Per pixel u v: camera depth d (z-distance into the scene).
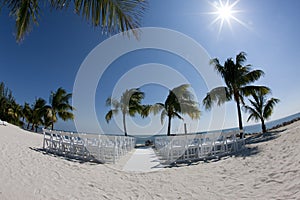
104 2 3.16
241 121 13.46
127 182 4.92
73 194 3.84
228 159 6.67
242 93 14.57
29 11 3.24
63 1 3.16
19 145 8.28
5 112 32.22
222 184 4.35
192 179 4.97
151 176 5.52
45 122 24.77
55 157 7.11
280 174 4.19
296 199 3.06
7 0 3.10
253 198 3.42
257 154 6.45
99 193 4.04
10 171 4.63
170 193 4.11
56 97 23.78
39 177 4.54
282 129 12.95
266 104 15.24
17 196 3.35
